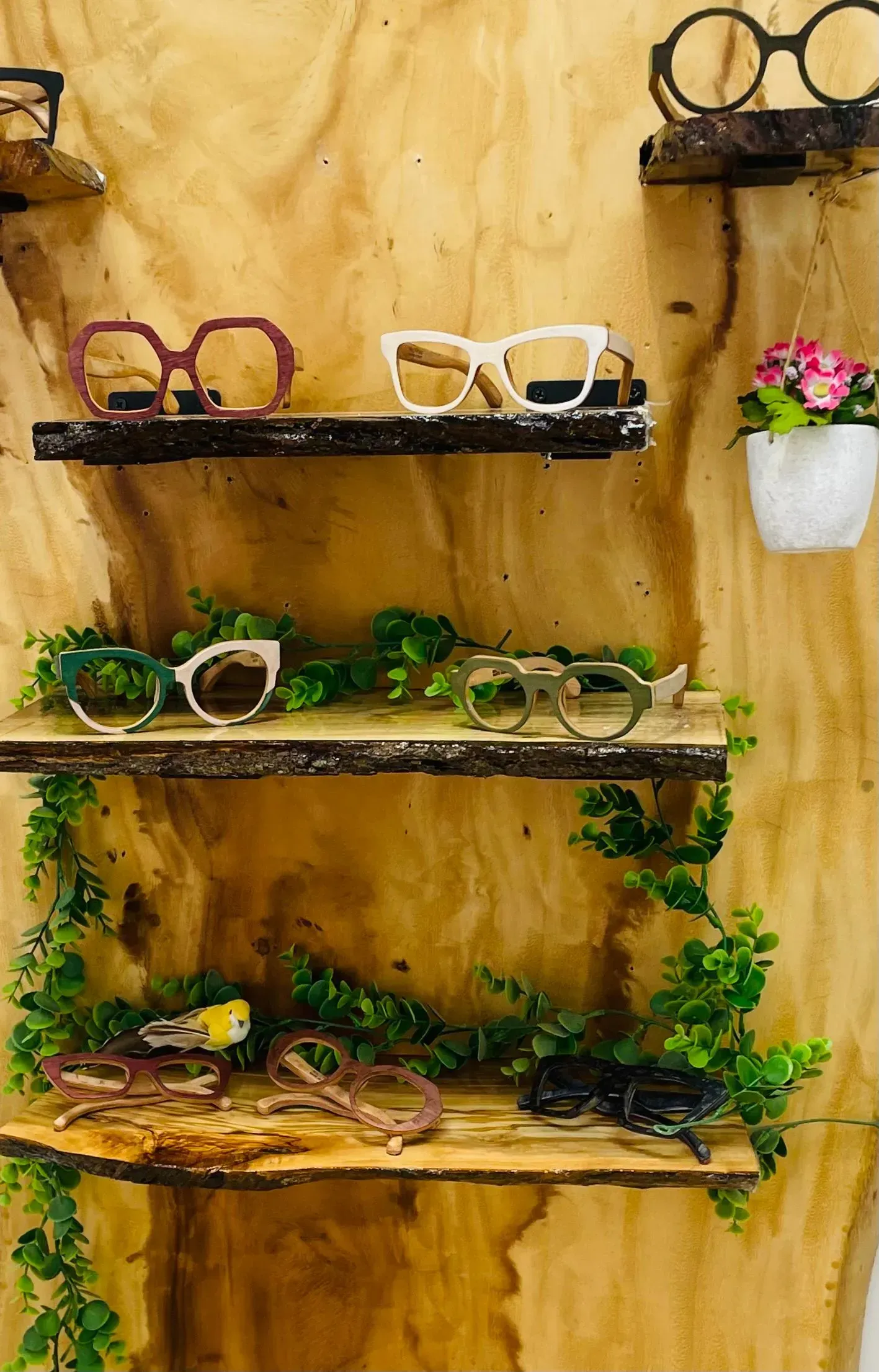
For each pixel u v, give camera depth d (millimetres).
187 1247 1343
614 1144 1104
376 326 1127
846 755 1156
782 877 1185
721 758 936
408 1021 1224
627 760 944
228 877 1250
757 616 1141
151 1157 1093
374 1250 1326
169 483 1184
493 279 1108
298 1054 1222
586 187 1086
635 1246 1289
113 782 1246
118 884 1263
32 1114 1176
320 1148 1104
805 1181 1241
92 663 1184
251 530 1184
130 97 1119
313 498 1170
